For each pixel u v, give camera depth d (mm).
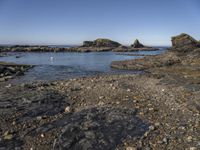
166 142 8539
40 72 32281
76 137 8875
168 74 25250
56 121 10781
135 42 158875
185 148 8055
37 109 12320
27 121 10805
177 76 23312
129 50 128250
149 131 9508
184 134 9172
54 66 40938
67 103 13758
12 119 10969
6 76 27078
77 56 77250
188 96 15062
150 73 28703
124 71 34406
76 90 17422
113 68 38750
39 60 57969
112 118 10641
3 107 12477
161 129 9734
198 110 12094
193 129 9625
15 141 8828
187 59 36125
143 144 8453
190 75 23125
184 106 12891
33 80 24891
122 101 14125
